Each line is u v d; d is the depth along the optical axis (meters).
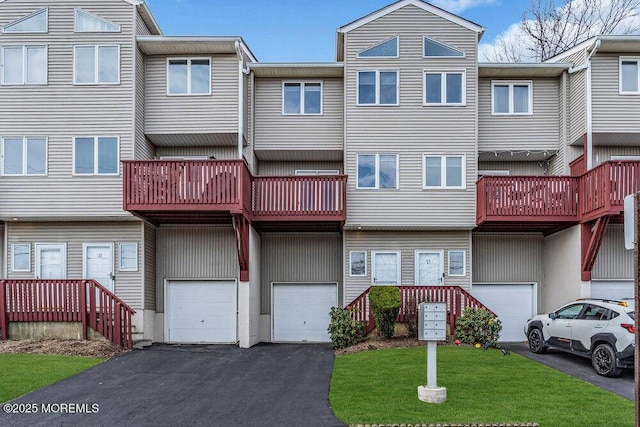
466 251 17.16
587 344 11.54
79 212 15.79
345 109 16.86
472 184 16.59
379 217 16.55
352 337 14.77
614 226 16.66
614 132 16.05
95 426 7.93
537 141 17.50
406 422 7.75
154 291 17.19
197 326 17.23
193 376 11.09
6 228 16.39
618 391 9.64
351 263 17.19
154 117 16.75
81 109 16.02
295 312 18.03
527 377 10.38
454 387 9.64
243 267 15.61
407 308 15.30
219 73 16.86
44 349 13.18
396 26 16.97
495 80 17.73
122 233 16.33
